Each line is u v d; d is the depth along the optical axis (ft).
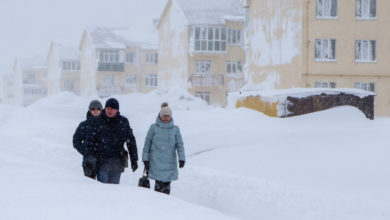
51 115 161.48
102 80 518.78
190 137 112.98
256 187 67.10
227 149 95.45
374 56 234.38
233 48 371.56
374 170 71.97
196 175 78.02
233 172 78.54
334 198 58.80
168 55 413.59
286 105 137.28
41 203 41.39
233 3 387.34
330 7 231.09
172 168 62.39
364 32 232.94
